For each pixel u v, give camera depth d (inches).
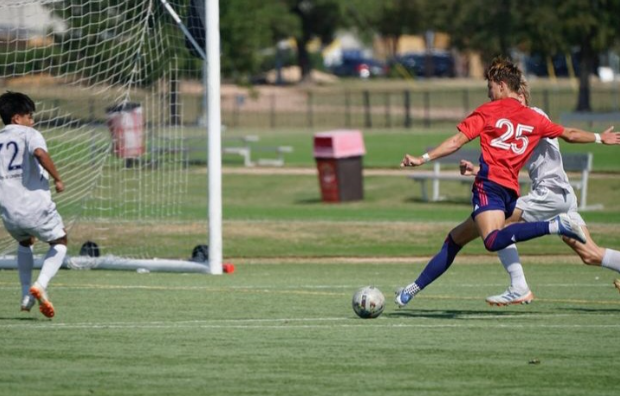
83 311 1389.0
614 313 1369.3
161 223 2452.0
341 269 1982.0
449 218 2738.7
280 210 2984.7
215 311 1390.3
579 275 1863.9
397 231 2427.4
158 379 952.3
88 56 2490.2
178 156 2509.8
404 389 914.1
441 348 1099.3
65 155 2402.8
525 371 987.9
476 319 1309.1
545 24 6215.6
